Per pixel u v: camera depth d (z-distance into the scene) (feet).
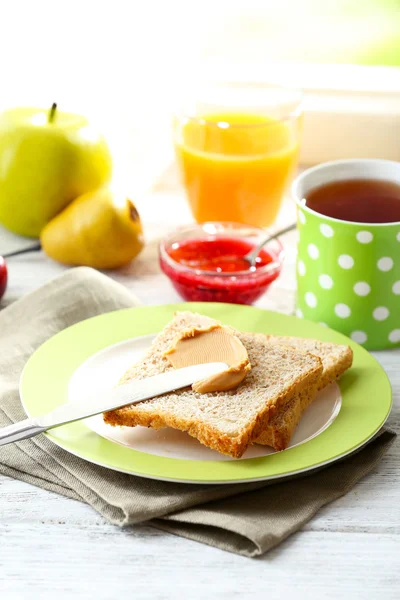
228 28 3.85
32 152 3.13
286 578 2.28
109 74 3.55
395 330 2.80
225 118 3.25
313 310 2.83
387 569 2.30
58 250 3.13
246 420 2.41
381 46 3.79
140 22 3.59
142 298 3.04
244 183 3.15
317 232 2.74
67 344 2.71
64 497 2.42
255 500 2.39
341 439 2.45
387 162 2.86
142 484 2.40
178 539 2.35
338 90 3.64
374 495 2.43
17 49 3.36
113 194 3.09
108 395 2.48
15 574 2.28
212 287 2.91
